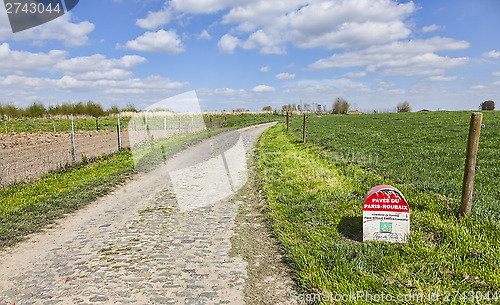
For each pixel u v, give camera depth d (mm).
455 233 3996
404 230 4082
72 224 5820
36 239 5090
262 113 76875
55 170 10289
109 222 5879
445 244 3812
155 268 3959
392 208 4102
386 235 4129
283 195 6777
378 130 21000
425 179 6848
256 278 3693
